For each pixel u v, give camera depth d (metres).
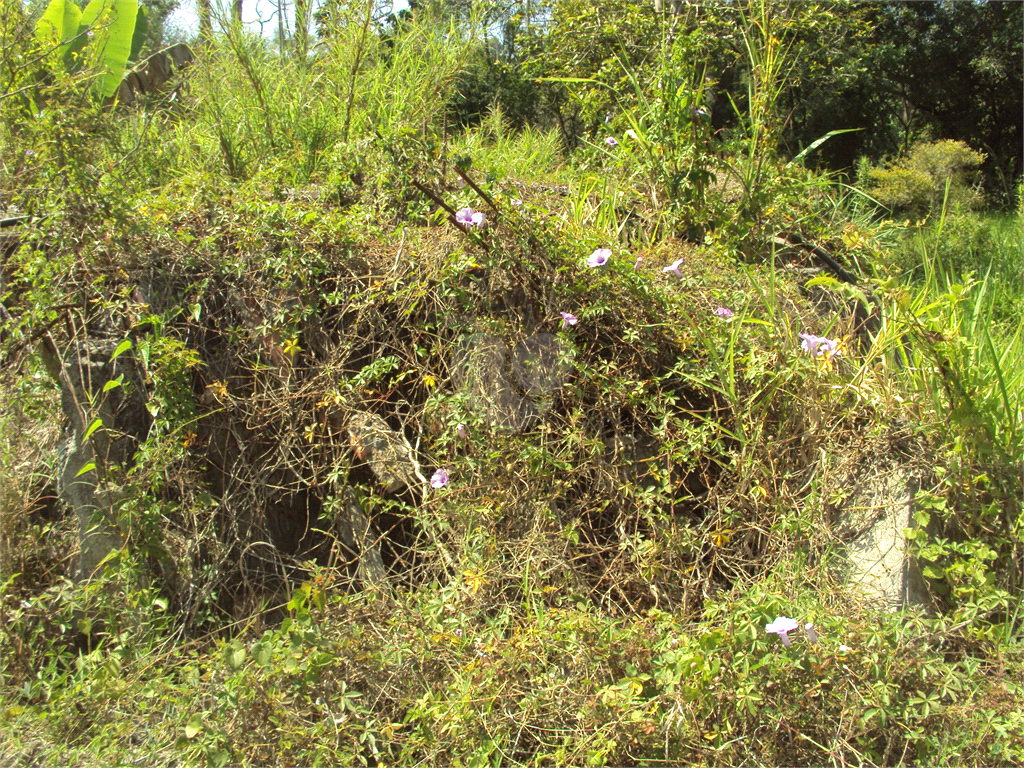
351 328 2.96
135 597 2.46
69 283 2.96
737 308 3.29
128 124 4.82
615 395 2.85
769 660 2.04
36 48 3.53
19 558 2.63
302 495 2.92
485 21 5.60
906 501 2.62
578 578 2.57
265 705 2.06
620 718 2.00
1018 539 2.53
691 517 2.84
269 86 5.09
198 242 3.10
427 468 2.85
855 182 10.87
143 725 2.18
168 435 2.64
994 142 21.00
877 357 3.01
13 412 2.86
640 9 6.25
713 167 4.44
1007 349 3.22
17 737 2.15
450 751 2.04
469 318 2.97
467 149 5.14
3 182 3.25
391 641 2.27
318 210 3.38
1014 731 2.01
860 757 1.96
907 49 19.72
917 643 2.29
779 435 2.86
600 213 3.98
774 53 4.72
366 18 5.04
